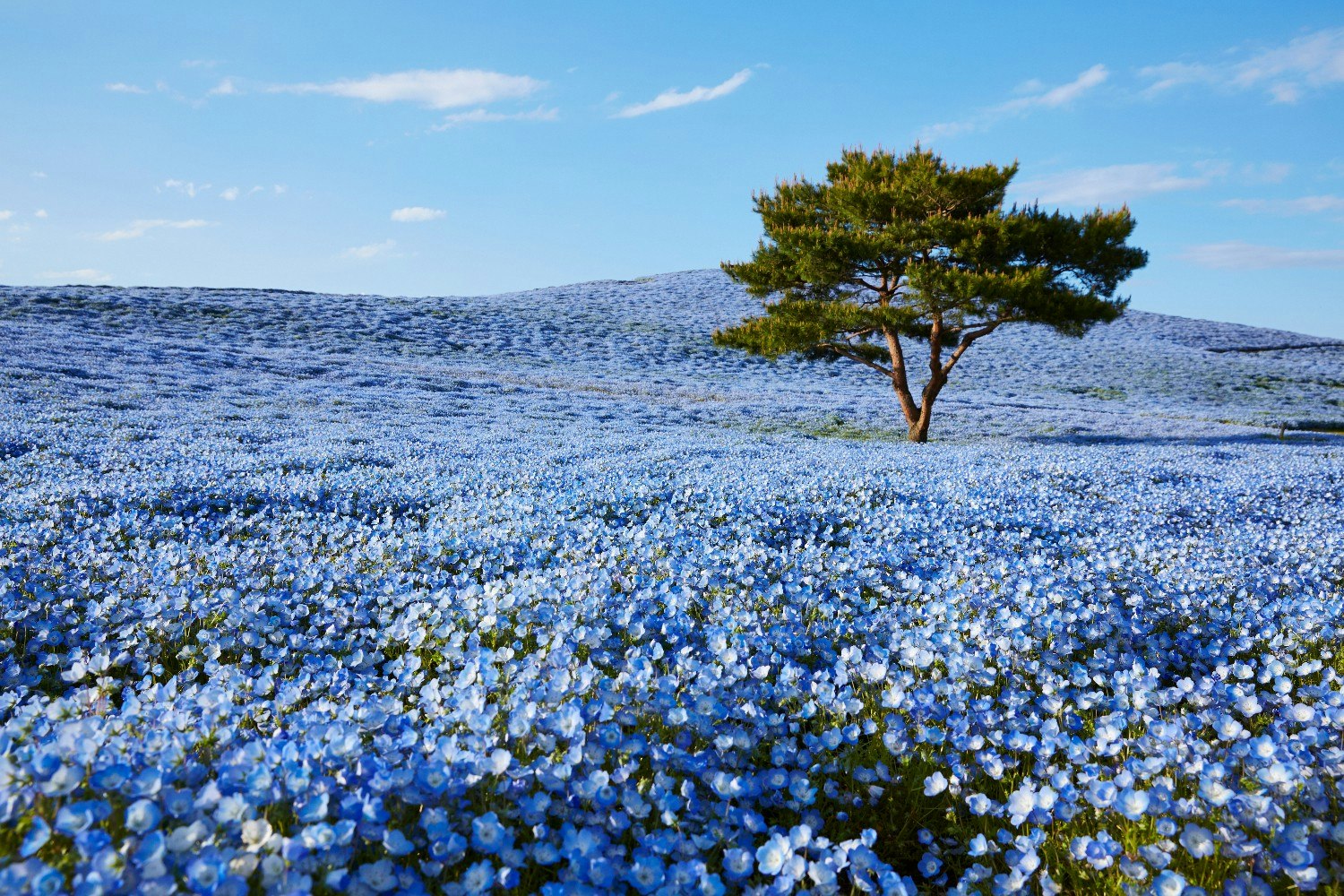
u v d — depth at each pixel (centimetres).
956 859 331
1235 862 288
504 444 1769
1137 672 424
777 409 3180
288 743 281
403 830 267
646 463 1479
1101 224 2241
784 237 2367
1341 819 310
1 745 252
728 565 706
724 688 404
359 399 2583
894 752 362
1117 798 308
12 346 2678
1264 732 386
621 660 443
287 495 1031
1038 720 396
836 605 596
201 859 203
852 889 282
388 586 601
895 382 2631
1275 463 1828
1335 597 649
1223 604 616
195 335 3847
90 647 481
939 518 1010
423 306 5691
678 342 5388
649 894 252
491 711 322
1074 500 1245
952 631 512
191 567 640
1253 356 6319
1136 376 5256
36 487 959
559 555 709
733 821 306
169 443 1462
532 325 5466
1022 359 5688
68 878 216
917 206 2341
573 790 288
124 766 246
